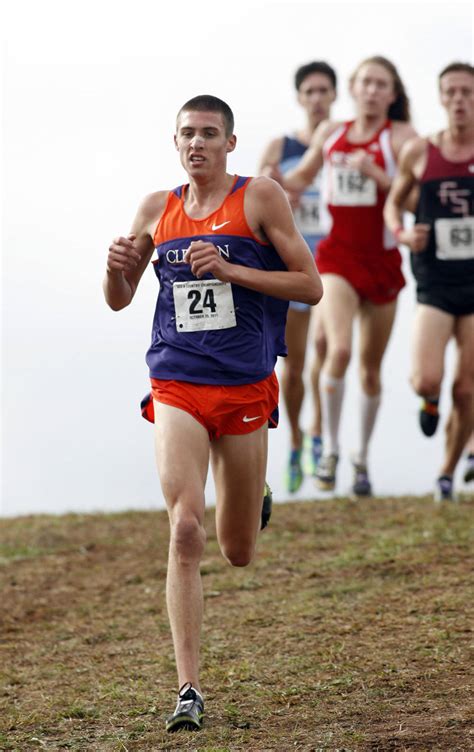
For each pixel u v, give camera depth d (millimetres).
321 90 28375
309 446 31062
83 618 18656
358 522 23516
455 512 23219
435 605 16578
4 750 12281
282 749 11531
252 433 13398
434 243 22797
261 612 17500
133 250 13570
